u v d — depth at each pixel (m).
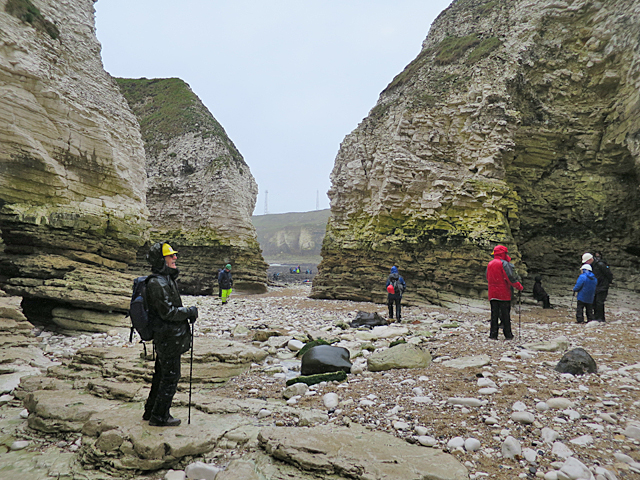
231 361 7.30
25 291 10.98
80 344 9.51
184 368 6.85
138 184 16.56
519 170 18.30
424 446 3.93
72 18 13.95
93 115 13.74
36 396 5.38
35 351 8.26
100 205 13.79
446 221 18.06
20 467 3.88
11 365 7.32
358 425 4.52
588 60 17.12
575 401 4.75
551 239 18.02
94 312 11.24
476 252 16.48
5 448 4.34
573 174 17.72
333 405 5.17
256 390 6.24
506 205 16.94
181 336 4.30
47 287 11.00
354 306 17.89
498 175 17.53
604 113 16.88
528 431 4.07
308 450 3.76
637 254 16.39
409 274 18.83
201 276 29.38
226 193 31.16
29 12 11.98
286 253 134.25
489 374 5.88
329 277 22.66
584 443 3.75
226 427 4.45
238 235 31.06
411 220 19.14
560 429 4.07
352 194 23.67
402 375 6.36
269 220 193.62
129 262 15.02
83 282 11.55
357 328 11.71
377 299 19.52
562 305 16.08
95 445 3.98
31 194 11.80
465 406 4.82
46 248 12.05
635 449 3.62
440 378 6.00
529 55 17.98
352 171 23.56
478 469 3.46
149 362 6.71
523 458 3.61
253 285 30.27
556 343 7.46
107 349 7.48
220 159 33.00
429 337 9.46
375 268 20.25
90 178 13.62
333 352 7.29
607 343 7.82
